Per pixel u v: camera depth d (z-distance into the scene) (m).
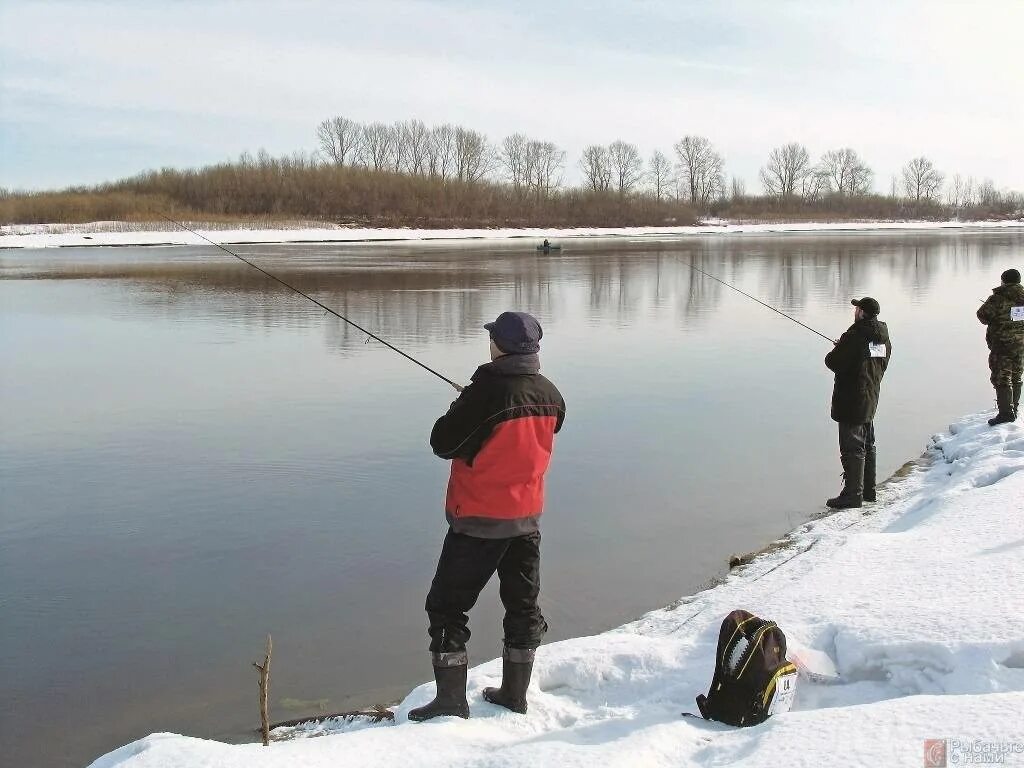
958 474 6.52
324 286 24.86
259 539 6.18
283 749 2.82
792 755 2.33
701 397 10.70
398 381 11.70
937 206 112.31
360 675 4.34
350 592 5.34
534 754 2.52
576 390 11.16
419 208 78.31
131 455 8.25
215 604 5.19
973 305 20.67
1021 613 3.14
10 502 6.97
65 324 17.25
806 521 6.38
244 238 58.72
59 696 4.18
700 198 109.75
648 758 2.48
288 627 4.88
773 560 5.37
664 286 25.42
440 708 3.12
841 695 3.06
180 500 7.01
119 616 5.04
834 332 16.30
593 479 7.48
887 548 4.57
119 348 14.40
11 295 22.67
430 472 7.71
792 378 11.90
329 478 7.55
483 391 3.01
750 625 2.91
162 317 18.23
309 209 73.88
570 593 5.21
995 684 2.77
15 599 5.26
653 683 3.30
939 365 12.80
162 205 65.81
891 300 21.91
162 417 9.74
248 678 4.33
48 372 12.35
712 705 2.85
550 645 3.71
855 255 41.06
